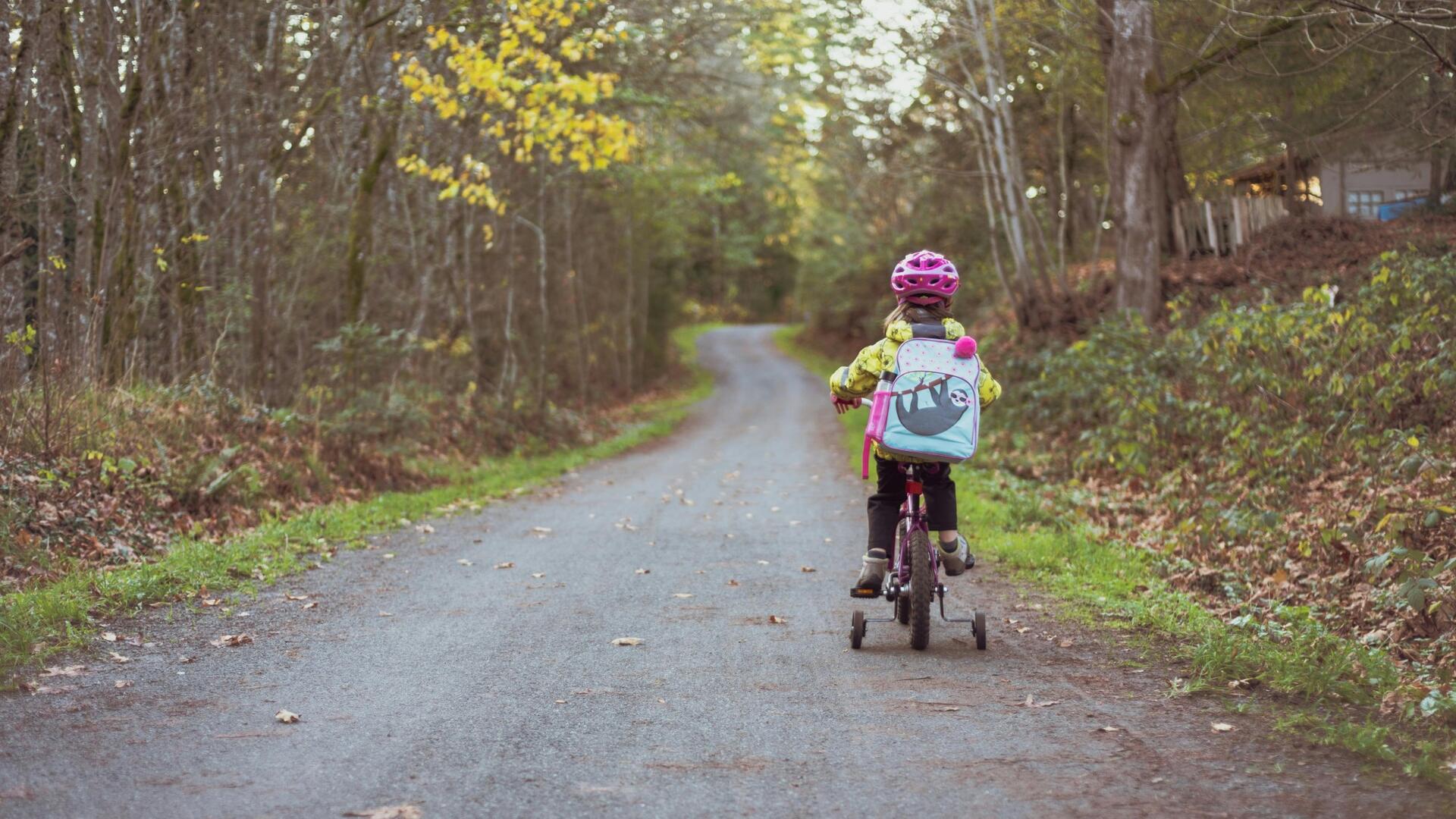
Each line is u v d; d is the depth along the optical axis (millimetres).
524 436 20594
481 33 15977
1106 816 3416
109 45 13117
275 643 5953
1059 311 24203
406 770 3918
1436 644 5539
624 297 45188
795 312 92562
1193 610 6648
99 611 6457
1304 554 7535
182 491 9906
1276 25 15422
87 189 12648
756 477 16531
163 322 14414
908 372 5496
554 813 3508
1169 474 11820
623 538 10289
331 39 16484
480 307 27609
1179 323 14992
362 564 8648
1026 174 32250
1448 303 10242
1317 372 10156
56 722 4445
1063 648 5820
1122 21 18172
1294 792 3590
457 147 20797
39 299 12055
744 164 34312
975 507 11586
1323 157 20125
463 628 6406
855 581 8039
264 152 14938
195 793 3654
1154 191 18828
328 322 20703
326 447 13344
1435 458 8062
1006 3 19578
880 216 52219
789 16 20359
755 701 4840
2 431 8961
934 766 3922
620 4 18891
